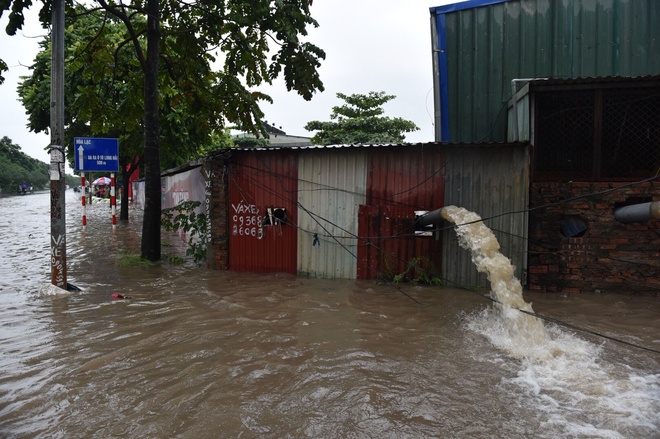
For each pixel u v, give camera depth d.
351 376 4.21
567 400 3.79
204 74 11.58
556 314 6.11
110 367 4.36
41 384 4.01
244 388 3.96
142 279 8.07
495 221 7.52
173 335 5.22
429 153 7.73
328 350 4.83
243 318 5.85
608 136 7.52
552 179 7.38
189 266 9.25
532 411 3.62
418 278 7.75
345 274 8.10
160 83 12.05
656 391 3.96
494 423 3.44
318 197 8.18
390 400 3.78
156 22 9.69
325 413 3.57
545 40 9.39
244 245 8.62
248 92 11.71
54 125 7.11
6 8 8.11
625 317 6.00
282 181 8.35
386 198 7.90
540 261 7.31
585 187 7.18
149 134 9.71
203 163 8.93
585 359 4.66
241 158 8.52
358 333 5.36
